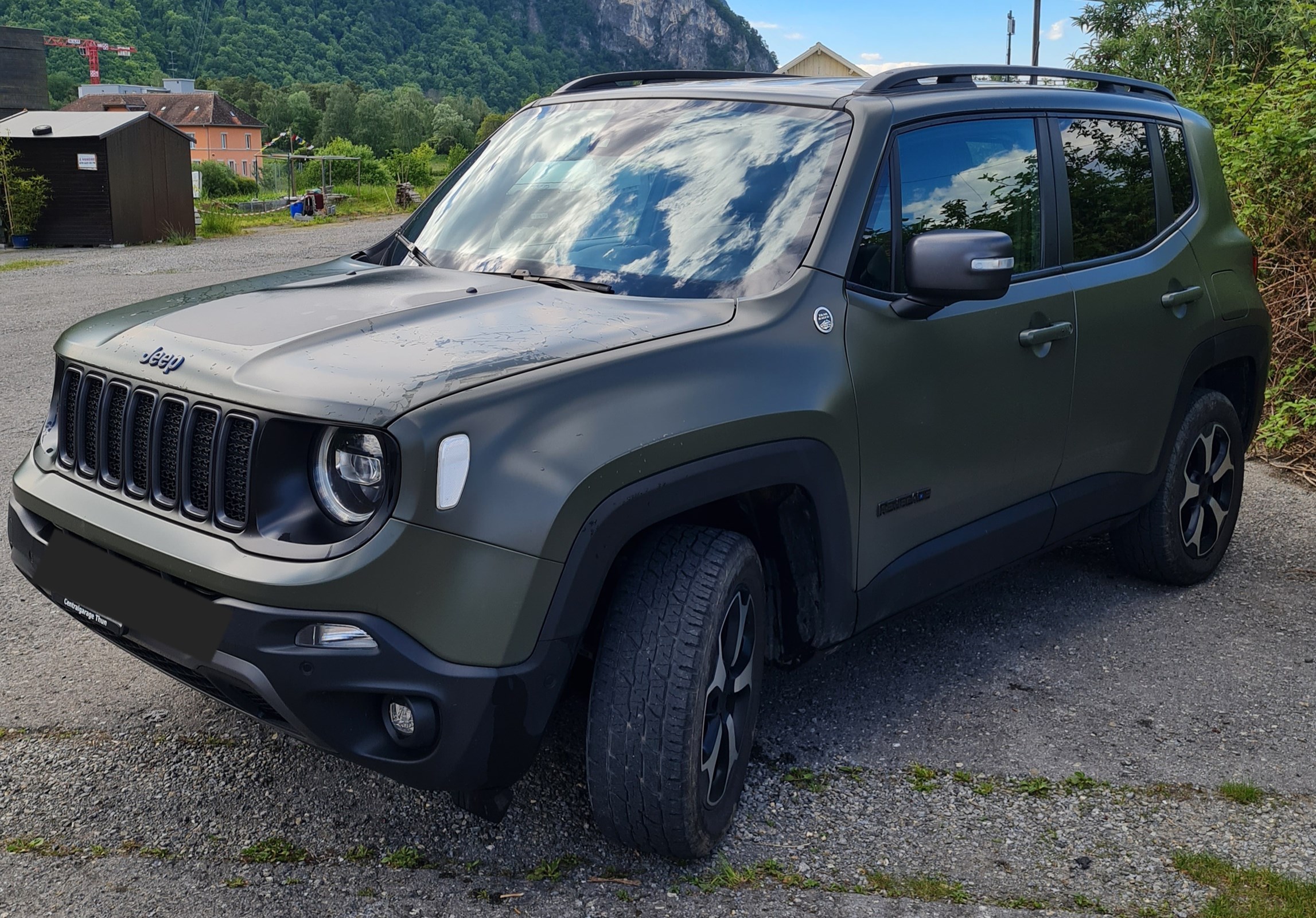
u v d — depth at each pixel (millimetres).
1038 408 3361
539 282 2896
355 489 2119
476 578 2059
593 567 2178
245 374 2232
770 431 2502
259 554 2107
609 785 2373
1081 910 2420
